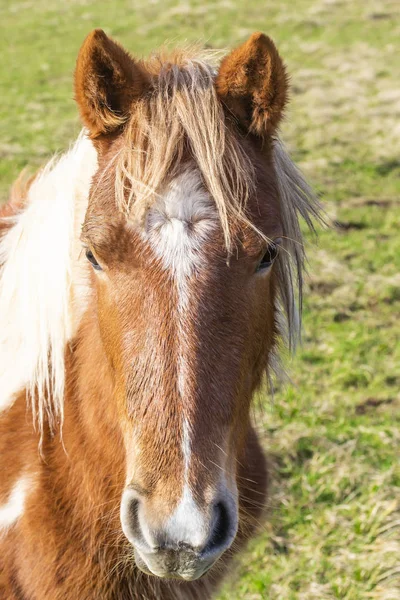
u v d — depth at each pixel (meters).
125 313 1.97
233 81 2.16
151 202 1.96
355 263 6.61
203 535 1.82
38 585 2.35
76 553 2.35
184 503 1.84
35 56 13.62
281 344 2.88
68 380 2.47
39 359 2.43
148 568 1.99
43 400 2.44
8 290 2.55
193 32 14.31
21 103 11.15
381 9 15.70
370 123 10.23
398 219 7.47
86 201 2.45
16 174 8.27
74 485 2.37
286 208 2.44
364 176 8.57
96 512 2.35
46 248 2.45
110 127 2.16
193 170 2.01
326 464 4.25
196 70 2.20
